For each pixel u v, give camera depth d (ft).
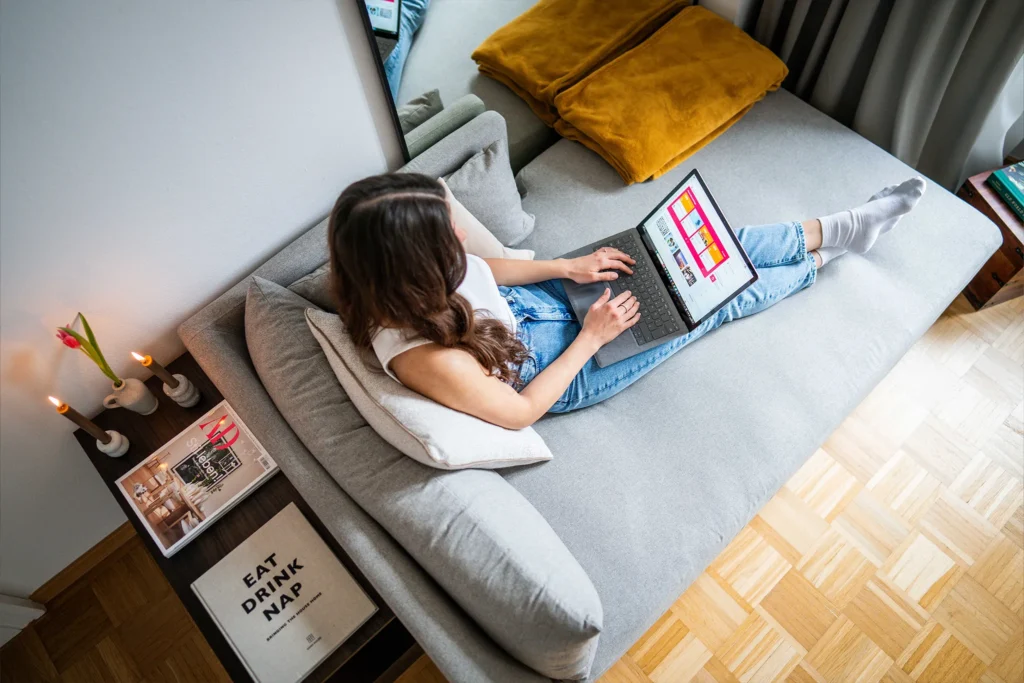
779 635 4.98
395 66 4.84
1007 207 5.73
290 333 4.08
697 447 4.42
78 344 3.82
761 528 5.37
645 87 5.73
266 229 4.60
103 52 3.12
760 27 6.48
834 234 4.91
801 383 4.63
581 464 4.37
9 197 3.22
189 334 4.30
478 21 5.74
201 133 3.75
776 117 5.93
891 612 4.99
